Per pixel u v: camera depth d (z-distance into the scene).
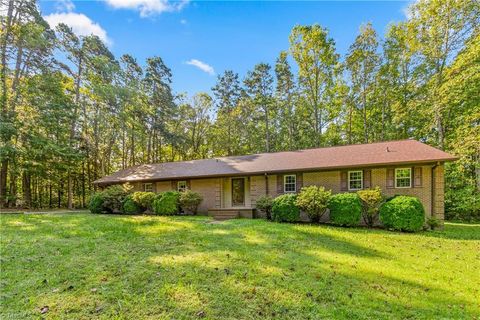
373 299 3.85
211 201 15.30
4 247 5.96
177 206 14.45
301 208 11.25
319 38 22.22
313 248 6.59
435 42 16.66
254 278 4.39
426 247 7.16
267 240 7.29
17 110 17.38
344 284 4.33
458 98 14.09
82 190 23.62
